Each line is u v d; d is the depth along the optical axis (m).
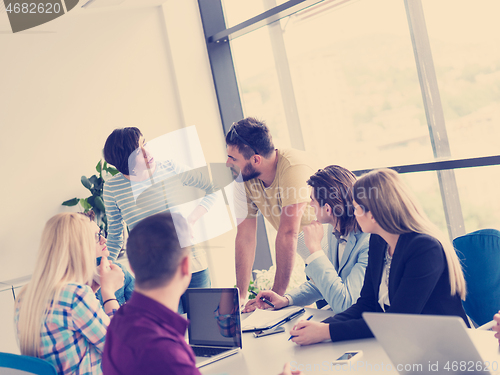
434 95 2.59
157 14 3.73
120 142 2.37
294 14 3.29
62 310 1.47
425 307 1.48
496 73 2.31
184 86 3.79
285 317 1.79
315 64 3.24
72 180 3.38
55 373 1.22
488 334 1.33
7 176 3.18
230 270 3.58
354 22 2.91
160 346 0.89
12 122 3.20
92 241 1.62
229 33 3.68
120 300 2.28
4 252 3.14
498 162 2.33
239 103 3.96
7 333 2.86
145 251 0.97
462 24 2.39
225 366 1.44
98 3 3.16
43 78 3.30
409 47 2.65
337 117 3.18
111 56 3.55
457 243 1.78
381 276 1.66
